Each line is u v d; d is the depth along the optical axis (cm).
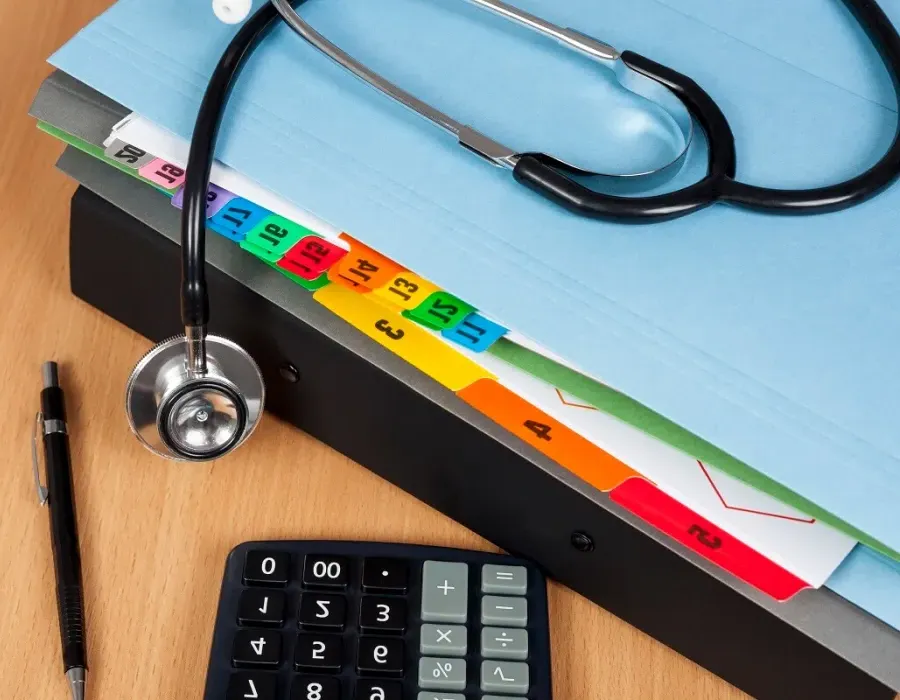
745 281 49
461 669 49
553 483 50
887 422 45
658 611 51
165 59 56
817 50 59
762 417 45
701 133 54
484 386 51
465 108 55
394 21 59
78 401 58
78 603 51
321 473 57
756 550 46
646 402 45
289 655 49
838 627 45
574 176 52
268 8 56
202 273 49
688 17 60
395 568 51
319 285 53
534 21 56
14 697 49
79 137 55
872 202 52
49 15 75
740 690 51
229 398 50
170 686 50
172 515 55
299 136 53
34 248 64
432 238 50
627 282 49
